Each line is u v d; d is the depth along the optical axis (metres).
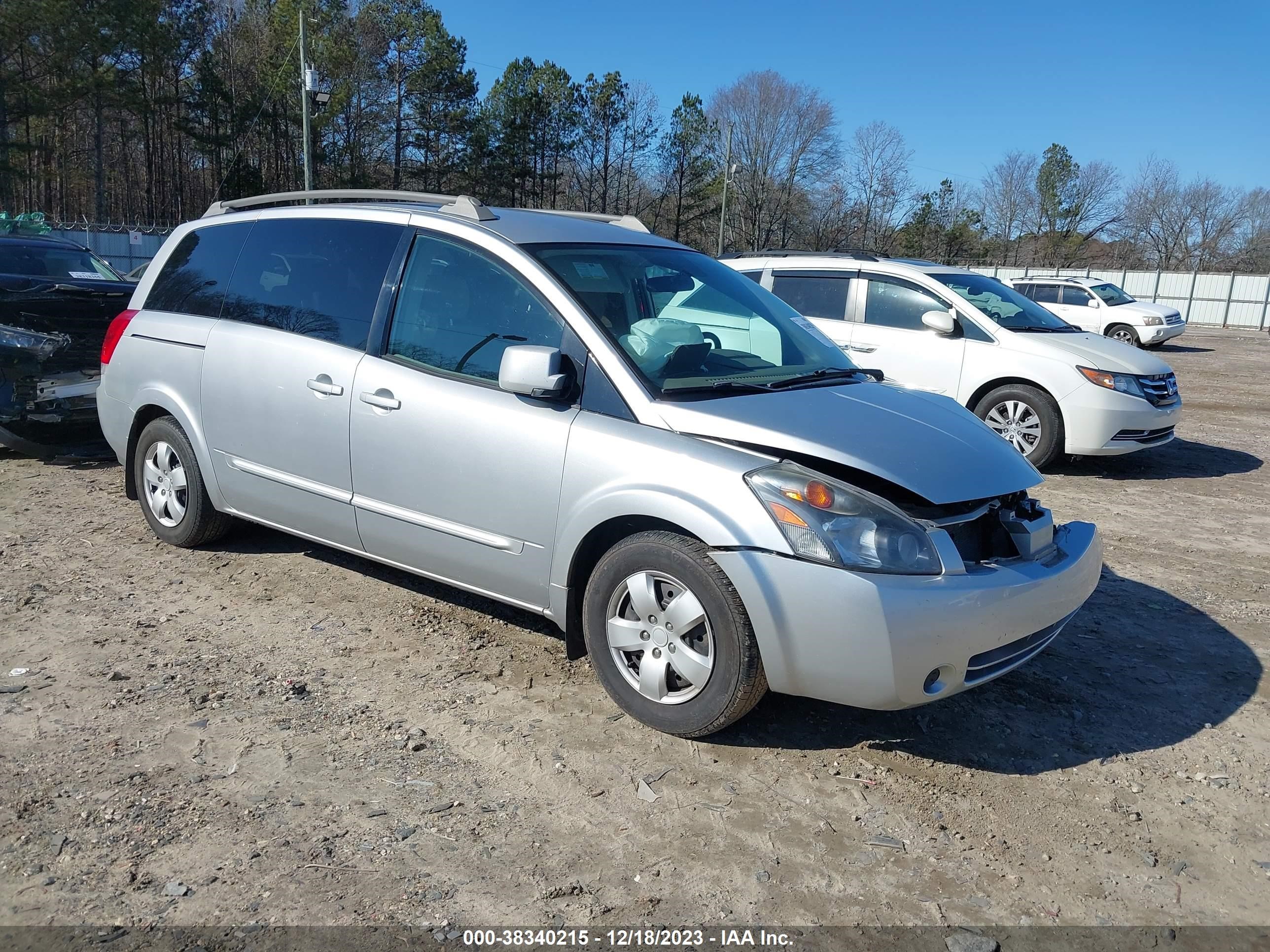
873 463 3.24
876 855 2.89
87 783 3.00
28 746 3.20
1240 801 3.28
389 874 2.67
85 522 5.68
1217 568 5.87
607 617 3.52
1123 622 4.88
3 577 4.71
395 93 57.44
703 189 65.88
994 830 3.04
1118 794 3.29
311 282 4.50
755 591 3.11
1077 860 2.92
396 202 4.70
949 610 3.08
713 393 3.57
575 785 3.16
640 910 2.59
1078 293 23.66
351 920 2.48
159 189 66.06
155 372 5.03
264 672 3.85
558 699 3.74
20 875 2.57
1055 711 3.87
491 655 4.11
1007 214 71.81
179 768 3.13
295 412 4.38
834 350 4.49
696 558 3.24
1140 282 39.94
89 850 2.69
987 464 3.52
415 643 4.20
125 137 62.97
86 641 4.05
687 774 3.26
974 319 8.44
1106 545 6.28
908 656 3.04
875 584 3.02
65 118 49.50
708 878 2.74
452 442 3.84
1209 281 38.53
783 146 67.44
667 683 3.42
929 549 3.14
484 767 3.24
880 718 3.72
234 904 2.51
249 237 4.87
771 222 69.50
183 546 5.21
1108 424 7.97
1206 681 4.22
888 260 9.13
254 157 57.38
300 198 4.87
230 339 4.68
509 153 59.34
